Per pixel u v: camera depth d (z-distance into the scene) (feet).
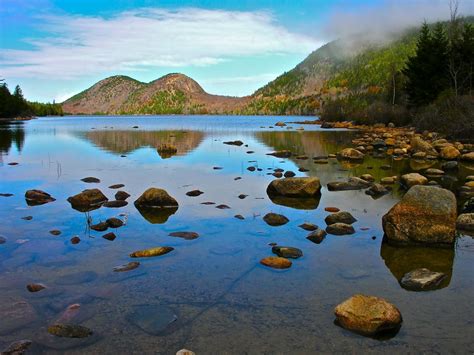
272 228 31.19
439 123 110.22
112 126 221.46
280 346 15.93
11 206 37.93
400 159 71.15
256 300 19.69
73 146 98.22
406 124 165.07
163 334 16.78
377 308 17.20
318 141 110.22
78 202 38.68
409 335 16.65
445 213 27.40
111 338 16.48
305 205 38.60
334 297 19.97
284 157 74.90
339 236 29.35
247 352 15.58
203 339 16.42
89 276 22.35
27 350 15.60
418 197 28.32
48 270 23.18
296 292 20.52
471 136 93.09
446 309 18.72
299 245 27.37
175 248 26.73
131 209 36.88
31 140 117.19
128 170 60.03
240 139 119.03
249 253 25.86
